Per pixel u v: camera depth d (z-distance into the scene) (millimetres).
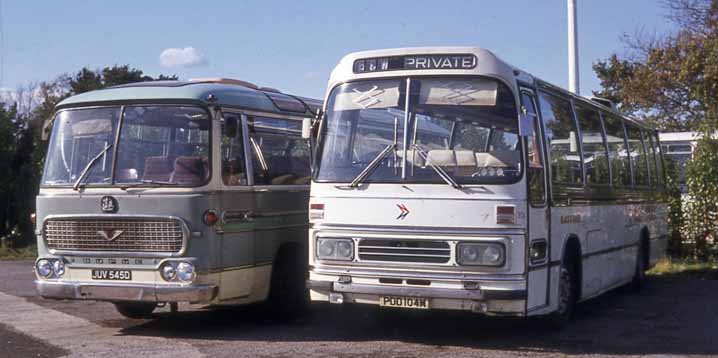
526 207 9148
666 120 35875
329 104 10023
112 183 10133
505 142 9234
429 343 9906
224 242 10180
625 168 14500
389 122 9586
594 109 12867
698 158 19609
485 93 9391
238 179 10547
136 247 9961
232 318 11898
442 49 9602
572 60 20812
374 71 9812
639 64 38469
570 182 11062
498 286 8953
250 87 11977
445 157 9242
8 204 26047
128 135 10336
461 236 9047
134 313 11766
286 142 11742
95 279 10164
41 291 10398
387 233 9312
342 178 9617
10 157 26469
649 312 12742
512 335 10492
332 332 10688
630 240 14609
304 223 11945
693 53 34656
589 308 13203
